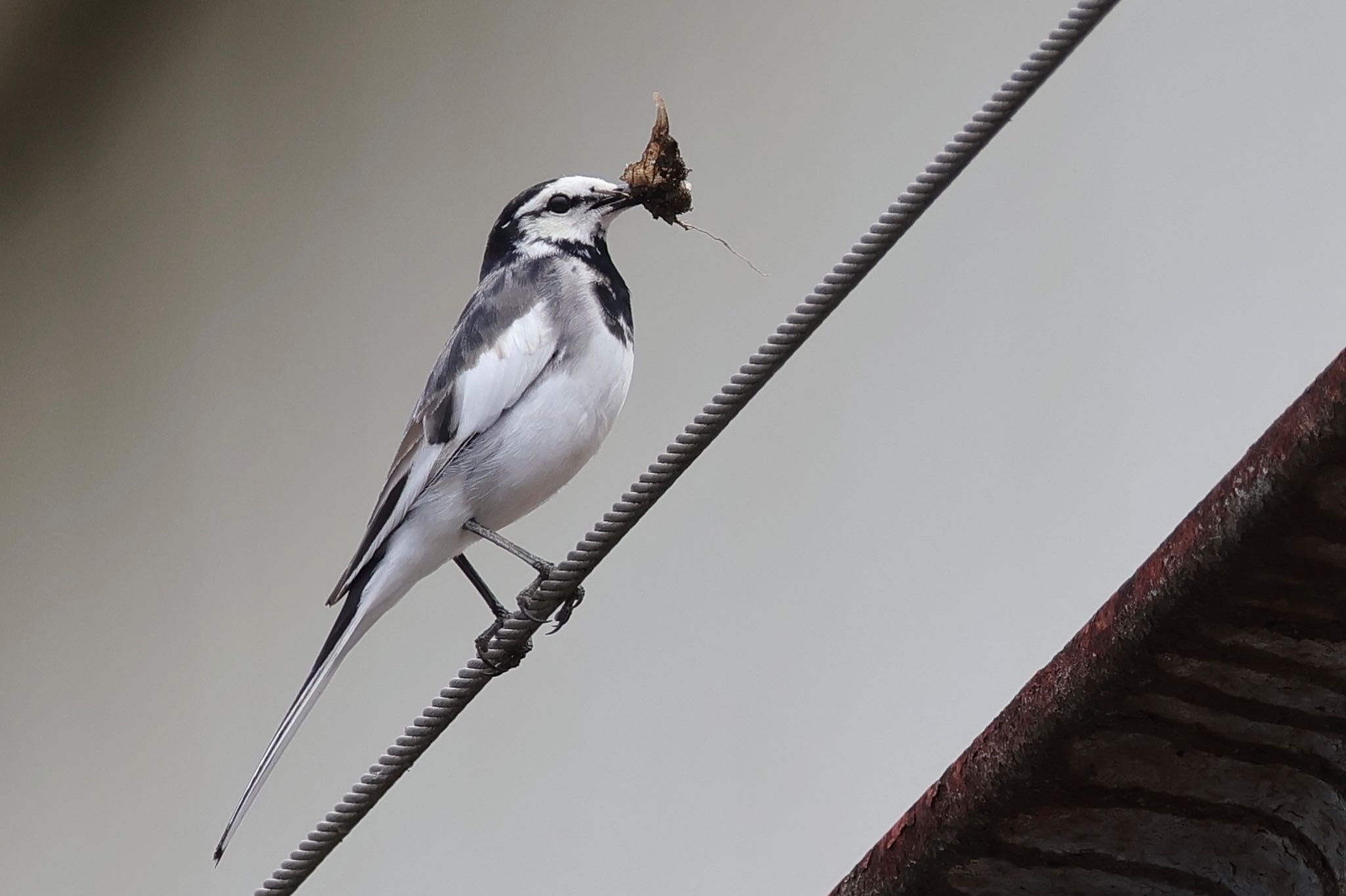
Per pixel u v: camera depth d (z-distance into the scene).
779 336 6.39
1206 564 4.71
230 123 17.56
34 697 18.62
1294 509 4.53
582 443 8.52
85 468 18.62
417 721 7.20
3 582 19.33
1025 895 5.56
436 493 8.36
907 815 5.57
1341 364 4.44
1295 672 4.88
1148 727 5.05
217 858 7.24
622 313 8.74
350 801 7.26
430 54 15.94
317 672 8.16
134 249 18.36
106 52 18.61
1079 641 5.08
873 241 6.22
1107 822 5.31
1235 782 5.18
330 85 16.72
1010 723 5.23
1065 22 5.83
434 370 8.59
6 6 18.11
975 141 5.98
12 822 18.66
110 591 17.94
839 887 5.71
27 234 19.73
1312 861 5.21
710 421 6.57
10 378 19.70
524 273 8.73
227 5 17.59
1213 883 5.43
